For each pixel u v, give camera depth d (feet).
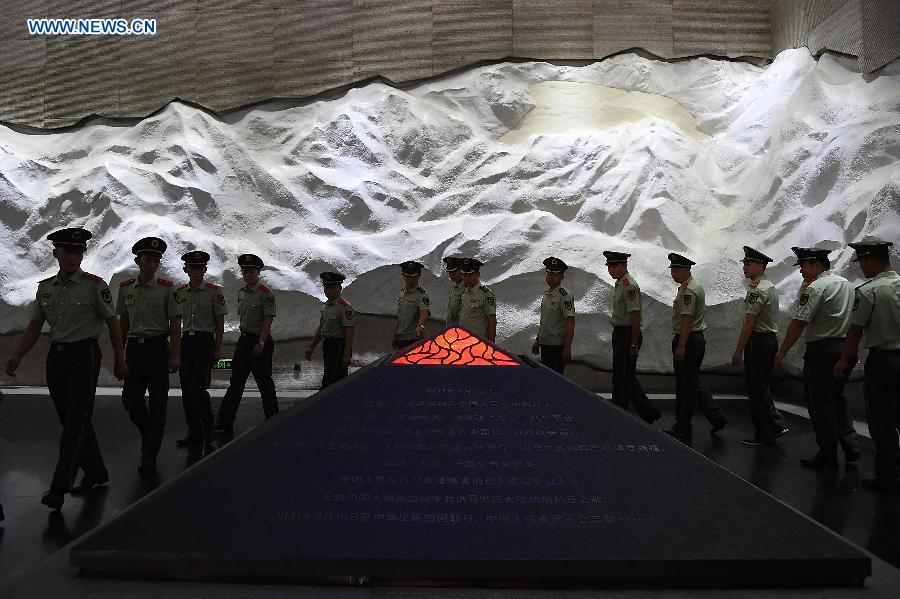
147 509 7.20
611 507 7.18
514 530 6.91
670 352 25.41
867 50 23.77
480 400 8.59
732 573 6.70
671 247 26.37
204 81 30.58
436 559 6.65
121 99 30.71
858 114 23.09
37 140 30.71
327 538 6.84
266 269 26.48
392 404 8.52
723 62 29.73
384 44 30.37
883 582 6.93
